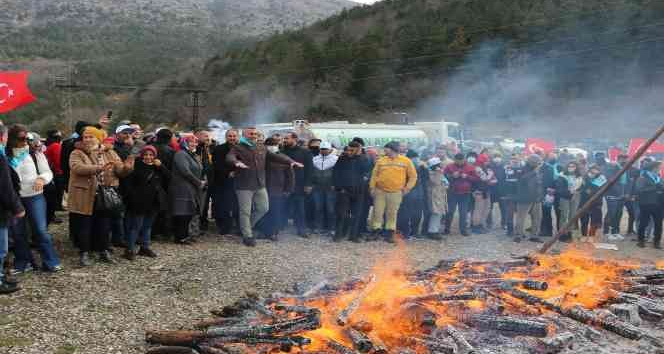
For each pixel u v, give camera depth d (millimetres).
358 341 4445
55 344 4668
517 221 9984
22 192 6363
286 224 10719
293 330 4668
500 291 5980
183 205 8328
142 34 135625
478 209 10695
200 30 152875
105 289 6152
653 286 6465
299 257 8055
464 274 6609
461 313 5285
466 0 72562
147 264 7266
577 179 10094
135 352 4586
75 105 58625
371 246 9117
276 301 5520
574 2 59344
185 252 8047
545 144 15930
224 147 9164
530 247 9430
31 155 6621
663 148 14797
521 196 9859
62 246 8047
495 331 5094
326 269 7398
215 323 4992
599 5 56938
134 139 8711
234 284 6578
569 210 10164
